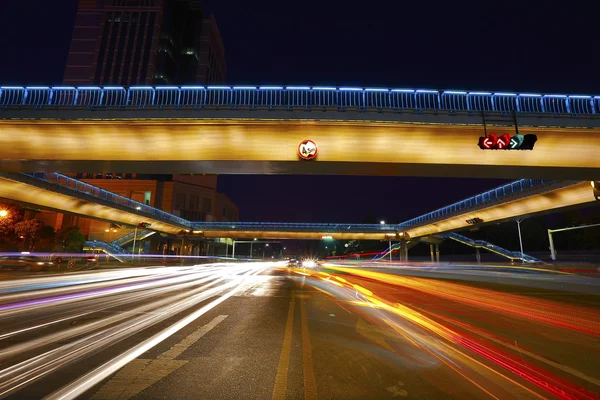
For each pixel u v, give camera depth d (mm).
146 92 22078
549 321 8266
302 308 10117
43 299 11594
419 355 5461
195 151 21078
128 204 60156
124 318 8273
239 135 20750
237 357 5297
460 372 4699
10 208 46500
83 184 49219
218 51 140125
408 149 20703
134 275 25469
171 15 117125
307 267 47562
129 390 3971
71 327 7207
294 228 77812
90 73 105125
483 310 9859
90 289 15070
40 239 64062
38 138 21203
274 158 20812
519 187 43906
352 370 4750
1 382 4148
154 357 5234
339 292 14609
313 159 20609
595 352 5680
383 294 13555
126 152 21234
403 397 3877
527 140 17016
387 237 80000
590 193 35938
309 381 4344
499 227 98375
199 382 4266
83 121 20391
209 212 111438
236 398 3818
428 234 72812
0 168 22719
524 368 4883
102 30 108625
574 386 4230
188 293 13891
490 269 38250
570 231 77625
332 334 6816
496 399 3844
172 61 117938
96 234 87375
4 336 6402
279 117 20078
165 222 67875
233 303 11062
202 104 20344
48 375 4410
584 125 19656
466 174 22328
